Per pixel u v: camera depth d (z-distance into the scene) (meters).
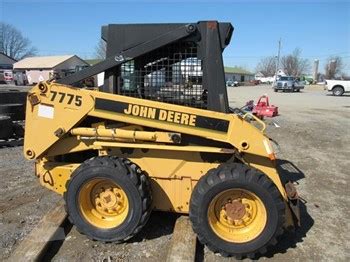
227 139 3.72
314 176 6.55
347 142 9.57
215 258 3.78
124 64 3.99
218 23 3.76
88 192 3.94
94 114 3.86
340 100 25.17
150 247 3.93
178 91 3.95
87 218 3.95
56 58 58.09
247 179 3.59
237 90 43.12
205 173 3.94
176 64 3.91
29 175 6.25
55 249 3.88
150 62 3.96
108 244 3.96
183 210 4.10
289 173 6.71
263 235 3.66
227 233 3.76
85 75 3.95
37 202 5.09
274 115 14.62
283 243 4.11
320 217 4.82
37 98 3.98
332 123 13.03
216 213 3.80
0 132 8.23
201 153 3.95
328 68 80.62
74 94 3.88
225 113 3.79
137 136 3.84
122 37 3.89
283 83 38.34
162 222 4.42
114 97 3.80
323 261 3.79
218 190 3.62
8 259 3.59
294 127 11.91
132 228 3.84
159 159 4.02
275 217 3.62
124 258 3.73
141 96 4.03
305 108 18.70
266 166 3.91
